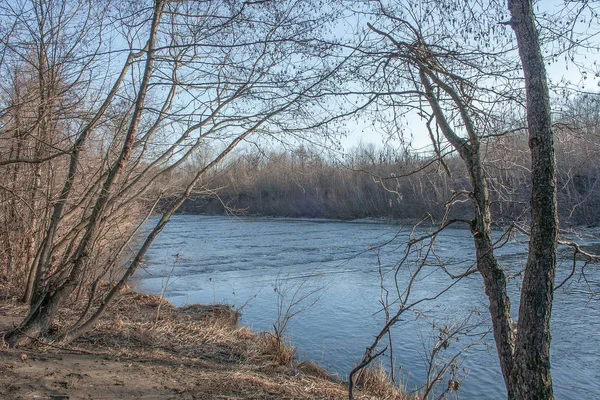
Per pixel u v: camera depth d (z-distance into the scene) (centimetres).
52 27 675
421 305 1172
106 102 620
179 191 696
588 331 970
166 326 754
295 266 1948
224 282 1625
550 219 307
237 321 1063
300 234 3191
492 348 853
